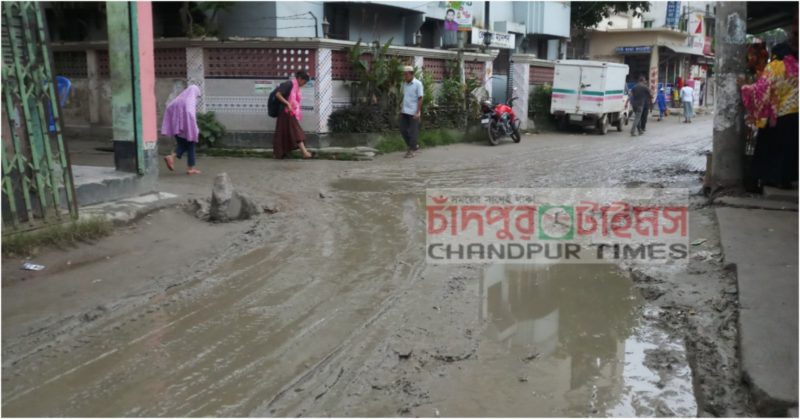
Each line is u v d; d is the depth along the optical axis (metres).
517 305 5.18
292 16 17.88
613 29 35.38
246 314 4.94
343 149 14.09
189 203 8.33
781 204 7.76
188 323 4.76
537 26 26.44
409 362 4.17
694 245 6.63
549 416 3.57
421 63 17.47
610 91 21.62
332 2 19.00
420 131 16.59
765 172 8.13
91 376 3.96
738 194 8.34
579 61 21.73
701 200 8.78
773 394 3.45
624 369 4.14
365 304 5.15
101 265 6.06
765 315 4.46
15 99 6.10
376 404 3.66
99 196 7.64
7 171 6.02
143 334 4.56
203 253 6.53
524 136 20.62
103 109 16.33
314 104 14.73
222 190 7.81
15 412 3.55
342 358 4.20
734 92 8.20
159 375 3.97
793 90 7.69
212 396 3.73
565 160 13.93
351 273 5.92
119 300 5.17
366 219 8.02
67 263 6.02
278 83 14.67
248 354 4.26
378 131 15.34
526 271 6.03
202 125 14.66
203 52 14.83
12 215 6.10
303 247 6.78
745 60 8.16
